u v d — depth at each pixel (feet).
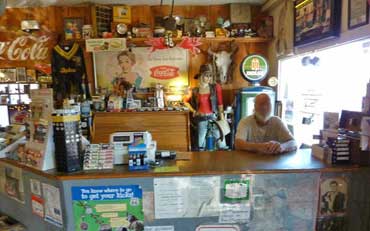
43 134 5.80
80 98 15.19
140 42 15.88
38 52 15.98
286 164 6.13
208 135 15.12
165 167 5.90
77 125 5.72
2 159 6.89
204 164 6.17
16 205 6.82
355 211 5.93
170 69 16.39
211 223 5.76
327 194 5.84
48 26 15.97
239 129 9.11
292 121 13.50
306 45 11.35
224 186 5.69
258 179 5.71
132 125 14.82
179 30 15.56
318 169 5.76
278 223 5.83
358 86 9.05
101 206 5.56
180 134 14.93
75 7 15.92
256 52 16.44
